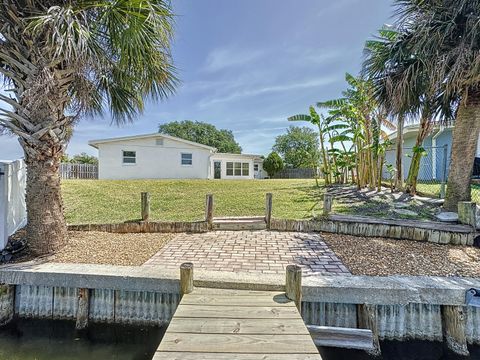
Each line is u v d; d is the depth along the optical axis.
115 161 15.73
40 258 3.64
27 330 3.13
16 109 3.64
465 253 3.99
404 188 7.70
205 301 2.62
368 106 7.79
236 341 2.04
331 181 10.82
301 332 2.16
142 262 3.60
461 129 5.08
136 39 3.54
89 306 3.17
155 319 3.09
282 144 32.00
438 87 4.67
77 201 6.97
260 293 2.79
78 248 4.04
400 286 2.84
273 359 1.88
